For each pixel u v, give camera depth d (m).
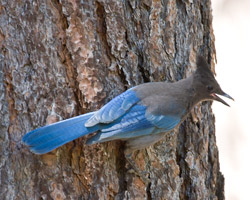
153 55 10.40
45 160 9.02
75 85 9.48
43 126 9.03
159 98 10.28
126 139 9.96
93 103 9.54
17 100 8.98
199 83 10.88
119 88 9.94
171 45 10.62
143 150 10.24
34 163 8.94
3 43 9.04
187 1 10.88
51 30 9.34
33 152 8.75
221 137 18.36
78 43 9.48
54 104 9.23
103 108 9.48
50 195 8.97
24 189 8.85
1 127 8.84
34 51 9.18
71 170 9.23
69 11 9.45
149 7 10.35
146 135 10.04
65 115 9.30
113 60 9.87
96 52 9.63
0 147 8.80
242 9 19.38
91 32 9.60
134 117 9.90
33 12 9.22
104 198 9.46
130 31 10.08
